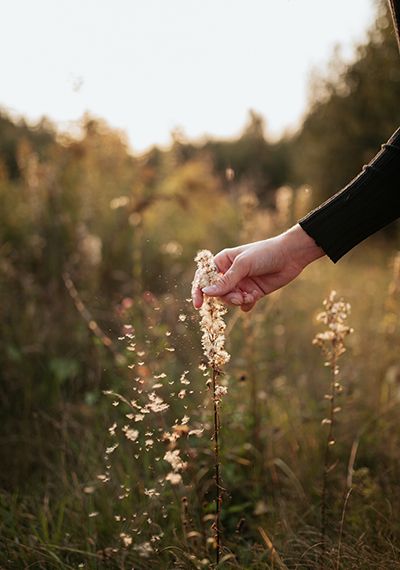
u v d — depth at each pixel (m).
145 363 1.85
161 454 1.78
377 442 2.04
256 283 1.42
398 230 7.06
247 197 2.75
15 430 2.15
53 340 2.71
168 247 3.48
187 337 1.54
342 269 5.25
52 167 4.03
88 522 1.55
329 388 2.56
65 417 1.96
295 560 1.41
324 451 2.05
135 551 1.41
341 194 1.29
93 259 3.45
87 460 1.85
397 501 1.64
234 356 2.80
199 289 1.17
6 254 3.31
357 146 10.41
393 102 9.23
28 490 1.78
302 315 3.80
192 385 2.34
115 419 1.97
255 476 1.77
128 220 3.72
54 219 3.66
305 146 11.91
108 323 2.79
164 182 5.94
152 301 2.08
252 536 1.62
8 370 2.44
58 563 1.40
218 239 5.39
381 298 3.78
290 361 2.99
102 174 4.61
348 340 2.79
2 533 1.54
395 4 1.16
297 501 1.76
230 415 1.78
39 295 3.10
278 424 2.23
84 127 4.21
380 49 9.30
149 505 1.53
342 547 1.38
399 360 2.57
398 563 1.29
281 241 1.35
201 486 1.77
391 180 1.22
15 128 5.45
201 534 1.39
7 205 3.85
